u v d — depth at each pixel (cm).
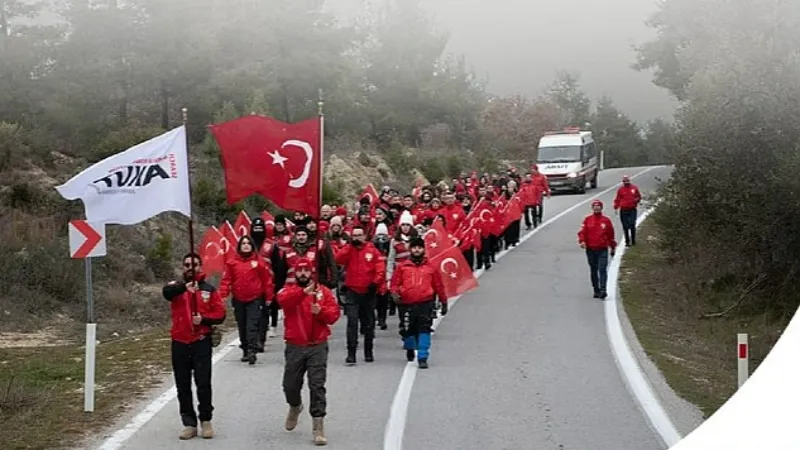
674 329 1673
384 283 1308
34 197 2370
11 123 2916
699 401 1072
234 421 988
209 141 3195
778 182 1852
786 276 1956
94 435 937
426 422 977
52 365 1352
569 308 1755
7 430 959
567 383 1158
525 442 898
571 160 4612
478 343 1430
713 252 2134
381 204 1927
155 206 945
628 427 951
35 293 1934
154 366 1319
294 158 1012
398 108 5409
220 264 1681
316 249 977
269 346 1453
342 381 1188
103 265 2172
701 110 2050
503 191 2748
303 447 885
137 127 3331
